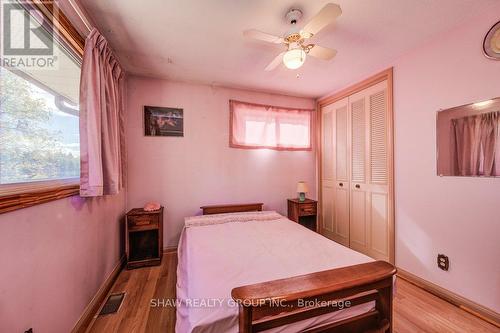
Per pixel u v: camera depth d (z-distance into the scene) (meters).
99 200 1.89
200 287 1.21
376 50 2.20
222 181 3.17
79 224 1.53
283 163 3.51
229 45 2.10
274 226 2.44
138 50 2.19
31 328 1.06
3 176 0.98
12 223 0.96
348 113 3.10
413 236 2.20
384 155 2.55
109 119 1.93
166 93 2.92
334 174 3.38
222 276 1.33
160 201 2.90
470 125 1.77
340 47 2.14
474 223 1.75
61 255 1.32
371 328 1.13
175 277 2.26
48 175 1.30
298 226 2.46
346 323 1.10
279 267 1.45
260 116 3.33
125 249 2.65
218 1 1.53
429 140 2.07
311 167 3.69
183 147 2.99
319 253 1.69
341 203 3.24
